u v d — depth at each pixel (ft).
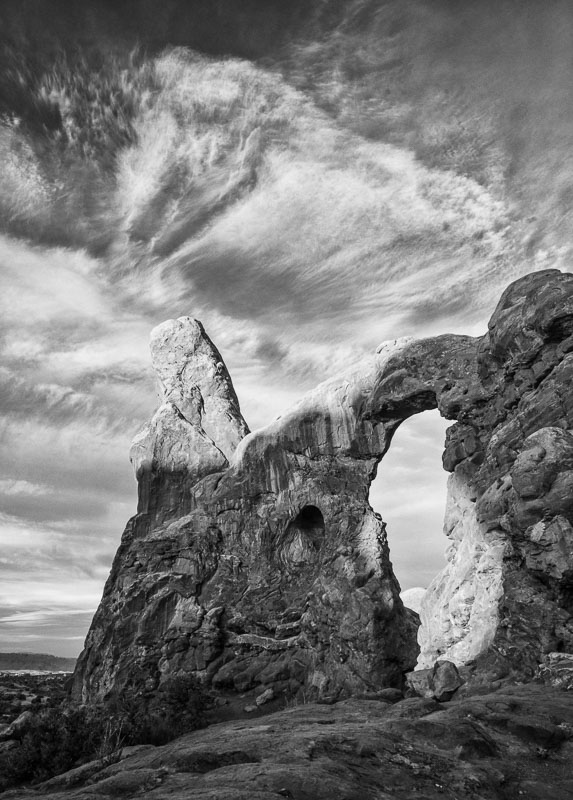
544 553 73.46
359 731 42.47
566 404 85.25
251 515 144.25
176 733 78.02
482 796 35.27
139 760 42.47
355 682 115.24
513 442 92.02
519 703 49.78
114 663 135.85
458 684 71.56
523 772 39.73
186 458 155.43
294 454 144.05
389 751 39.17
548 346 91.71
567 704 50.37
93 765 46.60
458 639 91.09
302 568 140.77
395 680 115.96
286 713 60.18
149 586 140.77
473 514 98.63
